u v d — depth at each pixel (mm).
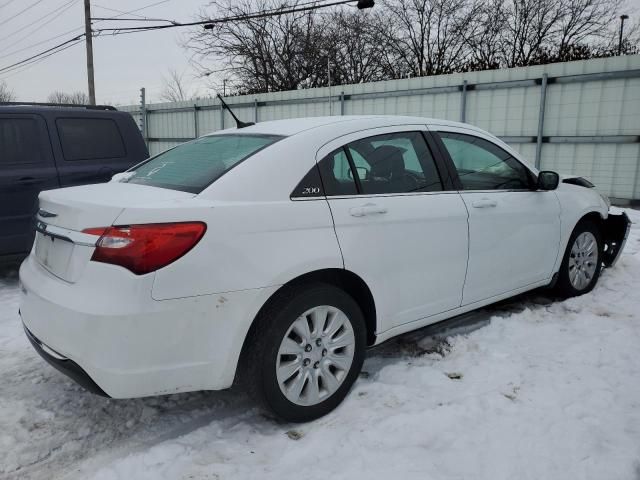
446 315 3426
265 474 2326
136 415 2885
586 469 2268
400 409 2801
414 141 3354
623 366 3197
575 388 2936
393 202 3031
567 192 4379
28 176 5203
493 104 11578
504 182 3865
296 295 2609
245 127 3451
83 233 2334
